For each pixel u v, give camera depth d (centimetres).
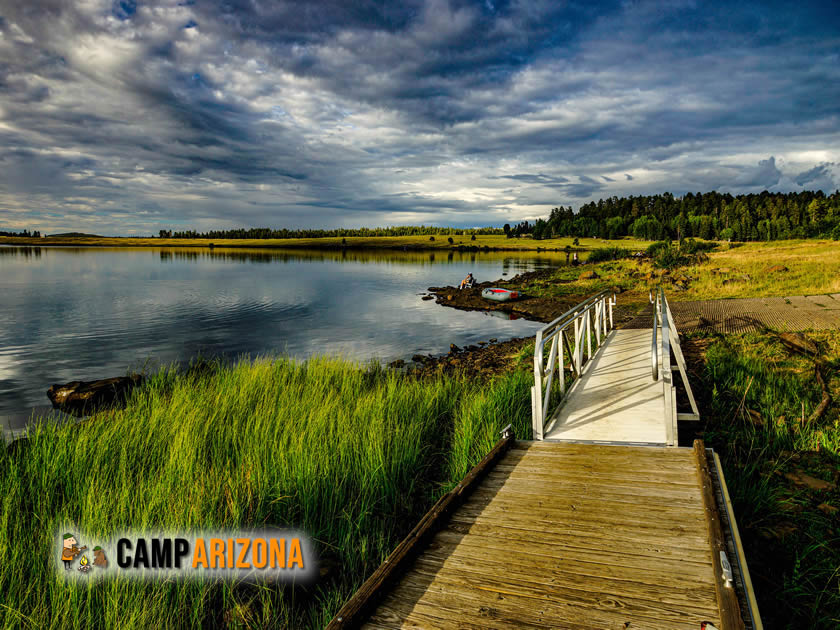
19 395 1359
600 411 679
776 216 16088
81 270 6869
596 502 428
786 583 383
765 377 894
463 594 312
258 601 418
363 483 583
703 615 281
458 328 2389
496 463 531
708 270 2914
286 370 1234
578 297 3014
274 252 14700
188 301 3547
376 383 1154
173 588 416
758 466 588
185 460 615
